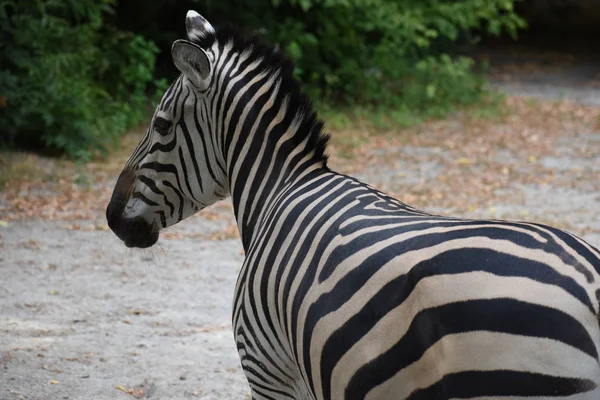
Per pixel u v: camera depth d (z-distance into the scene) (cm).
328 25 1759
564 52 2712
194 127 390
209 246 966
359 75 1783
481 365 249
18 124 1309
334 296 287
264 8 1739
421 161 1395
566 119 1753
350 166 1347
